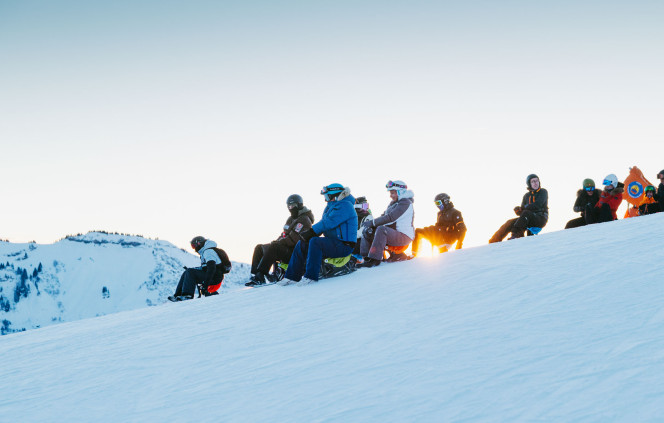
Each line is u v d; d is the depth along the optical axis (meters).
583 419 2.86
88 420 3.94
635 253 6.12
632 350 3.60
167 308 8.00
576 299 4.88
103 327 7.23
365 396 3.62
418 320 5.08
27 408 4.32
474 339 4.33
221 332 5.84
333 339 4.96
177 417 3.77
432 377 3.75
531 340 4.10
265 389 4.05
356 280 7.38
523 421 2.94
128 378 4.77
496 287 5.71
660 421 2.71
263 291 7.90
